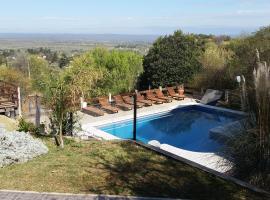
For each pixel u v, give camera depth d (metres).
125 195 5.43
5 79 19.27
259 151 6.27
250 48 18.33
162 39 22.55
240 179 6.43
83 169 6.48
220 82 19.34
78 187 5.68
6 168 6.48
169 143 12.62
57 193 5.43
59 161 6.89
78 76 7.96
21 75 20.77
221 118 16.17
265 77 6.23
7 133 7.61
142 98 17.77
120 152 7.52
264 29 20.50
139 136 13.52
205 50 23.92
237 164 6.62
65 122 9.39
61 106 7.85
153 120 15.93
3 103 12.02
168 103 17.81
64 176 6.12
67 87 7.82
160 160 7.09
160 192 5.58
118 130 14.20
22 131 8.43
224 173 6.67
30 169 6.43
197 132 13.98
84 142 8.38
